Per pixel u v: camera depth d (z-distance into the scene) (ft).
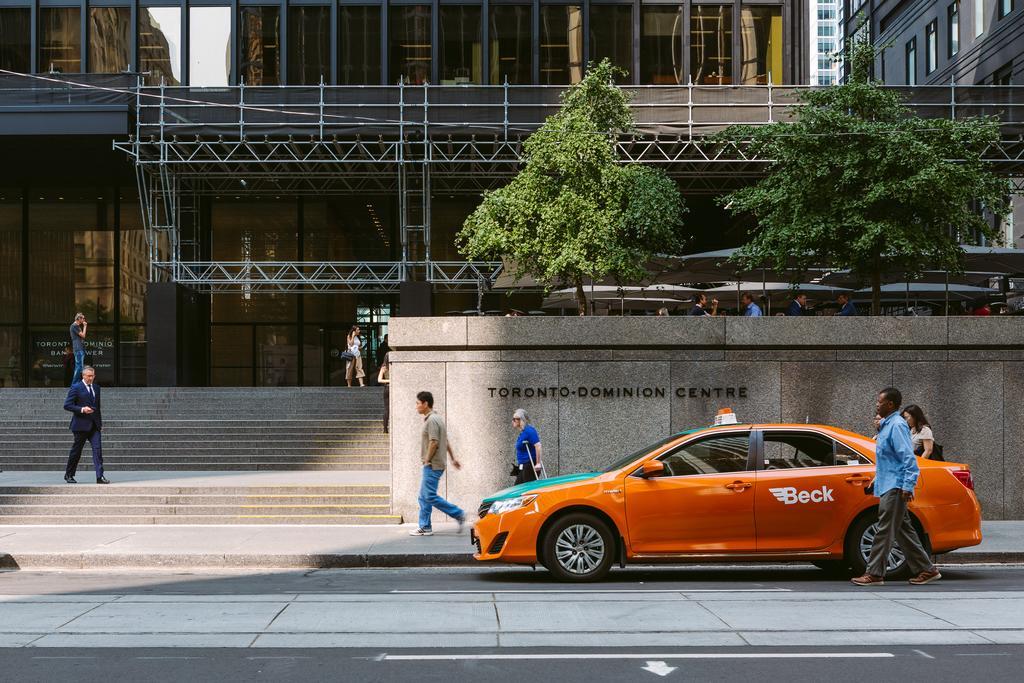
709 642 22.03
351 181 103.55
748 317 46.32
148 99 92.94
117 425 65.00
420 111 94.53
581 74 100.22
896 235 59.16
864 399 46.14
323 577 33.12
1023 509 45.93
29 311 103.50
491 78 100.17
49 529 43.24
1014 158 93.20
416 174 98.02
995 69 115.55
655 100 94.43
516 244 75.72
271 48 99.35
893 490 29.12
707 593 28.50
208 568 35.70
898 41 148.77
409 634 23.02
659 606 26.32
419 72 99.76
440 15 100.37
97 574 34.24
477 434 46.11
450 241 102.94
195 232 101.50
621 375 46.21
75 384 50.14
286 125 90.89
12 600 27.89
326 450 62.39
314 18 100.07
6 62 99.19
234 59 98.73
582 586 30.19
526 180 76.38
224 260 103.19
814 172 62.85
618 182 75.92
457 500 45.88
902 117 80.12
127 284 103.30
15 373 103.14
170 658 20.79
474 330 46.26
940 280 78.84
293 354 103.45
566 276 77.20
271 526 44.24
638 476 31.19
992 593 28.27
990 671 19.38
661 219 74.49
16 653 21.31
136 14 98.84
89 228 103.81
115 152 93.76
